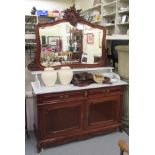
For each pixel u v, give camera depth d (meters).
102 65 2.72
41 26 2.33
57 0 7.23
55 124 2.24
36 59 2.37
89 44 2.61
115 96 2.53
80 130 2.39
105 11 4.75
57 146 2.33
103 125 2.54
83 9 6.12
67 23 2.46
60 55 2.50
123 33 4.08
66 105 2.23
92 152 2.23
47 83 2.25
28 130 2.63
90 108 2.40
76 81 2.36
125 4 4.08
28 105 2.57
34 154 2.17
